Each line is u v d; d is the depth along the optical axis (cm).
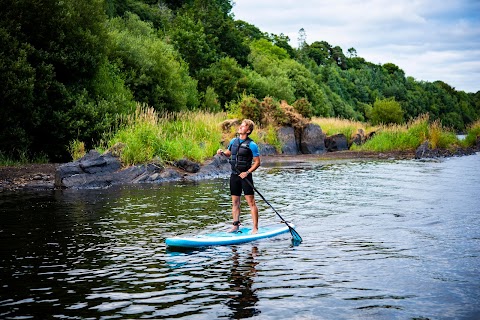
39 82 2142
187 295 542
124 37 3169
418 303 517
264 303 517
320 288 564
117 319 474
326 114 7581
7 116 2048
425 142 2959
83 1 2408
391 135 3506
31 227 900
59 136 2194
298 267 648
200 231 871
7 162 1988
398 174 1883
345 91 11100
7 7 2123
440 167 2170
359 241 795
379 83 13438
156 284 580
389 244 773
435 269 637
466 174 1861
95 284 579
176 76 3403
